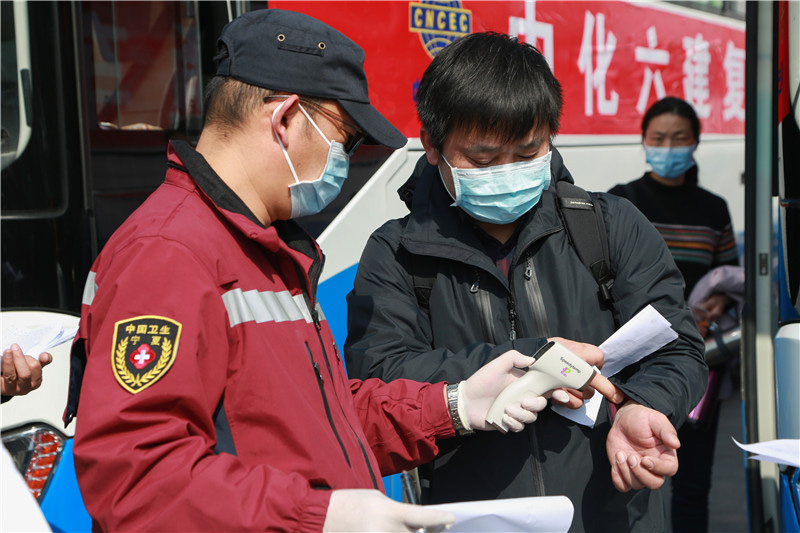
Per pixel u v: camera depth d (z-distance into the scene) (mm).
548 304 1639
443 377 1547
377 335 1647
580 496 1607
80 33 2109
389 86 2729
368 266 1736
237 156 1240
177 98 2301
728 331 4059
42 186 2021
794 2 2111
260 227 1205
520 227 1680
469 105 1497
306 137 1253
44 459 1986
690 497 3582
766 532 2416
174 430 1038
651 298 1632
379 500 1031
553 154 1766
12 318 1928
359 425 1373
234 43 1239
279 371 1166
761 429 2500
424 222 1685
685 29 4102
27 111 2016
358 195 2654
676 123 3906
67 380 2029
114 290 1090
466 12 2982
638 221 1696
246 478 1039
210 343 1107
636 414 1493
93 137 2129
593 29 3559
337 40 1270
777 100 2254
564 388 1481
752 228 2604
